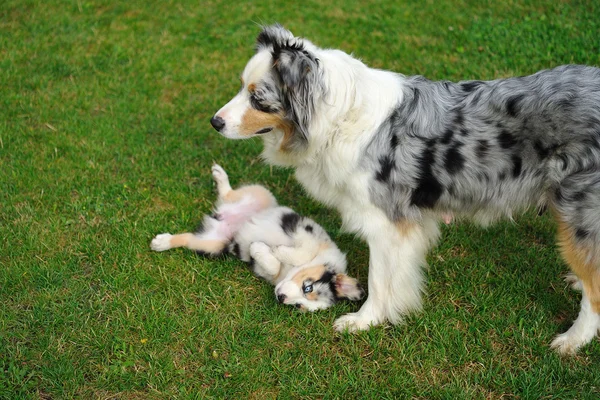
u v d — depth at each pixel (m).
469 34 3.78
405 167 2.68
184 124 3.39
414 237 2.74
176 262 2.93
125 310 2.81
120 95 3.50
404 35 3.82
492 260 2.96
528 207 2.71
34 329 2.76
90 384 2.67
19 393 2.63
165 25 3.94
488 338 2.75
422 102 2.69
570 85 2.61
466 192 2.70
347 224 2.78
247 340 2.75
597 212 2.59
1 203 3.06
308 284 2.81
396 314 2.78
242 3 4.20
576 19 3.80
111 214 3.05
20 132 3.30
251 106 2.72
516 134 2.64
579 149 2.59
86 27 3.87
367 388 2.67
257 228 2.93
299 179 2.82
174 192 3.13
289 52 2.64
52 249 2.94
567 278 2.89
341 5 4.16
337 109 2.66
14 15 3.93
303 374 2.69
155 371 2.69
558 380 2.67
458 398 2.64
